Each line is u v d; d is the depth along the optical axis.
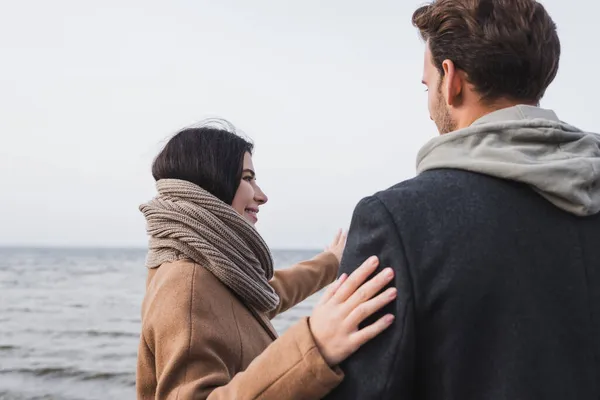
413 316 1.04
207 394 1.48
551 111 1.21
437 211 1.09
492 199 1.10
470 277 1.04
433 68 1.26
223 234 1.83
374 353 1.07
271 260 2.01
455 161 1.14
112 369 13.06
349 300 1.10
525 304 1.04
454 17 1.20
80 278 48.00
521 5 1.17
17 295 32.72
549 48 1.19
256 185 2.12
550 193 1.09
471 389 1.02
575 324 1.07
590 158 1.11
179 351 1.55
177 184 1.89
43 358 14.54
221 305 1.72
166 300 1.66
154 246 1.85
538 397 1.00
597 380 1.06
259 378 1.22
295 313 25.34
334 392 1.13
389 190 1.16
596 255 1.11
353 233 1.17
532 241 1.08
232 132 2.08
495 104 1.21
